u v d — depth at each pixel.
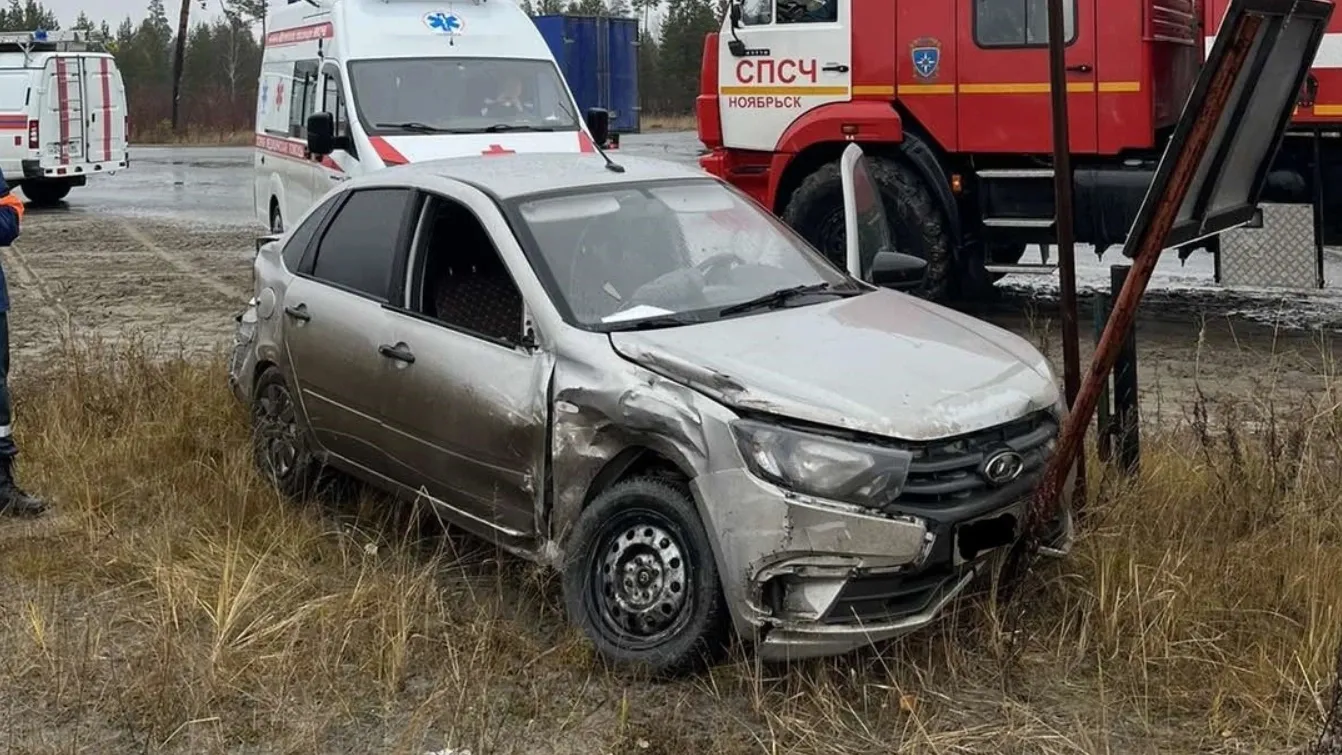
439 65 11.61
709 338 4.76
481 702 4.39
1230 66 4.16
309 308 6.07
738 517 4.25
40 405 7.88
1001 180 10.35
